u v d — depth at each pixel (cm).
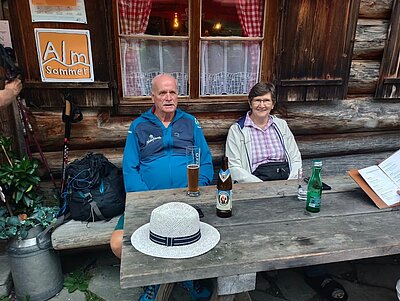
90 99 226
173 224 126
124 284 111
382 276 226
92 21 212
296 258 123
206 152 226
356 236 137
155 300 165
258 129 236
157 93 208
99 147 246
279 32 239
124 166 211
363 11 253
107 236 196
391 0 254
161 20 234
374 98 279
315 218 152
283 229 142
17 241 191
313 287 213
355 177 179
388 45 262
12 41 207
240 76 257
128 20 228
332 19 243
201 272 116
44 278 201
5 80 196
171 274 114
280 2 232
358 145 290
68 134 219
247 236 136
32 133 219
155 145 213
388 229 143
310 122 273
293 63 248
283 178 230
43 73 214
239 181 223
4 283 204
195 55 243
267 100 226
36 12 203
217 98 255
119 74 235
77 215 204
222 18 241
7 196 202
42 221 199
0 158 217
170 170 212
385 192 168
